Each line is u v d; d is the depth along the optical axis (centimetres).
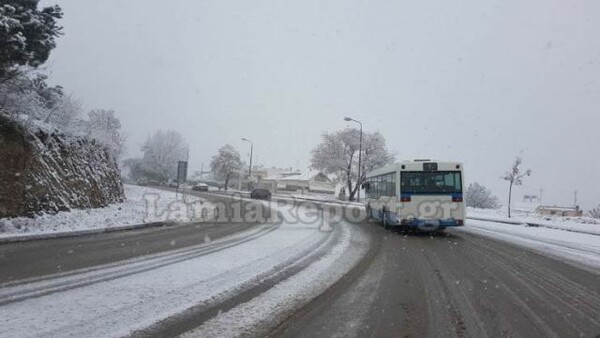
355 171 6600
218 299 749
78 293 759
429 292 854
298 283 891
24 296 732
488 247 1555
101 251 1237
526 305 777
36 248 1259
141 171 9300
